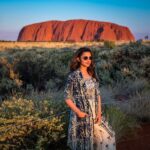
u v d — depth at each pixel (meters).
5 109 5.41
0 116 5.18
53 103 5.65
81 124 4.29
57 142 4.91
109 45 26.09
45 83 11.42
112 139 4.47
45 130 4.85
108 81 11.60
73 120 4.34
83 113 4.25
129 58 14.17
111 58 14.55
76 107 4.24
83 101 4.29
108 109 6.34
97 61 14.62
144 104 7.49
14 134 4.68
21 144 4.77
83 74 4.37
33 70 11.49
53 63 12.30
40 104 5.63
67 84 4.33
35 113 5.18
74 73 4.33
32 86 10.86
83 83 4.29
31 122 4.80
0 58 12.46
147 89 9.82
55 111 5.31
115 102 7.70
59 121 4.93
